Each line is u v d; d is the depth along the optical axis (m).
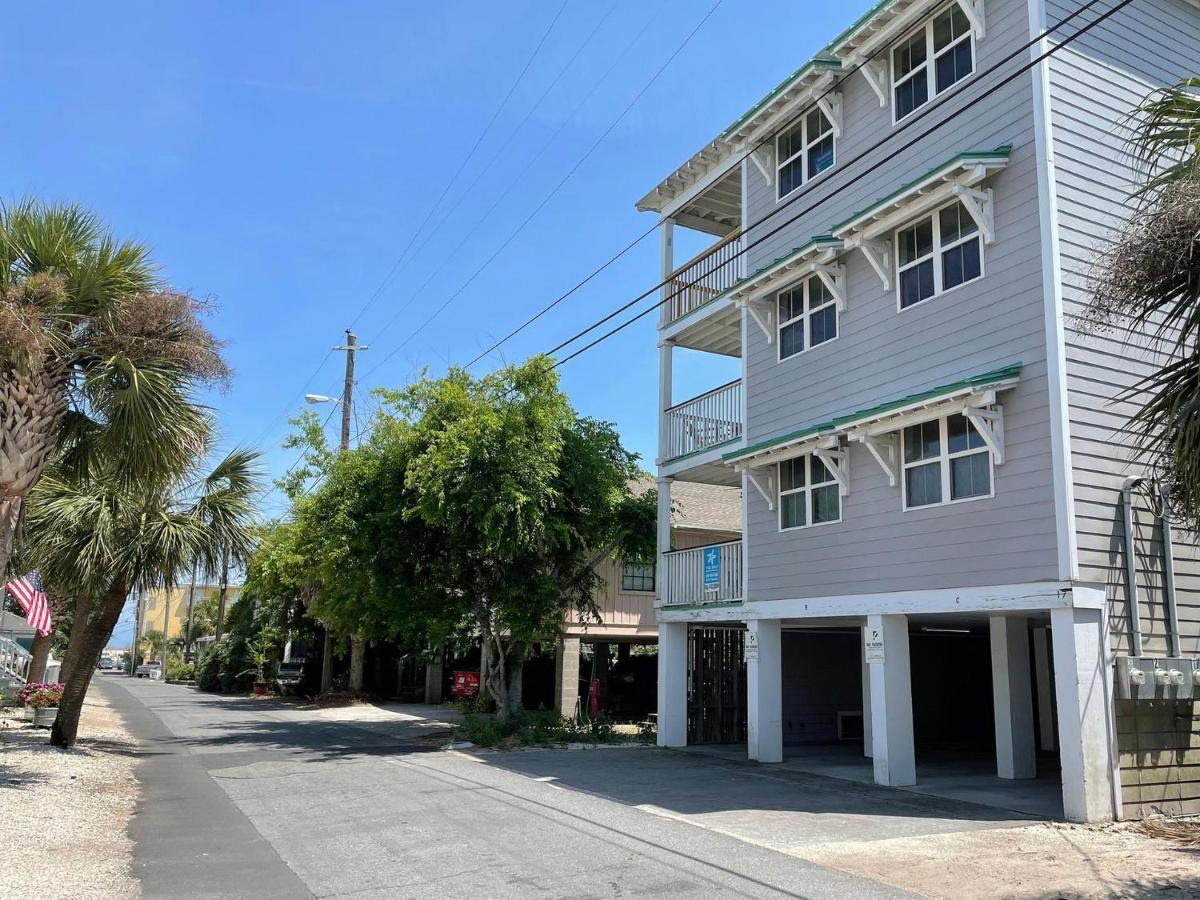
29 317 10.55
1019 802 11.67
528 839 9.09
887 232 14.21
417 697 34.62
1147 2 13.42
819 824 10.05
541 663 27.45
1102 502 11.20
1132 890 7.29
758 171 17.91
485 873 7.75
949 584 12.39
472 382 19.11
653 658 27.44
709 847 8.74
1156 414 8.38
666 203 20.75
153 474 12.08
